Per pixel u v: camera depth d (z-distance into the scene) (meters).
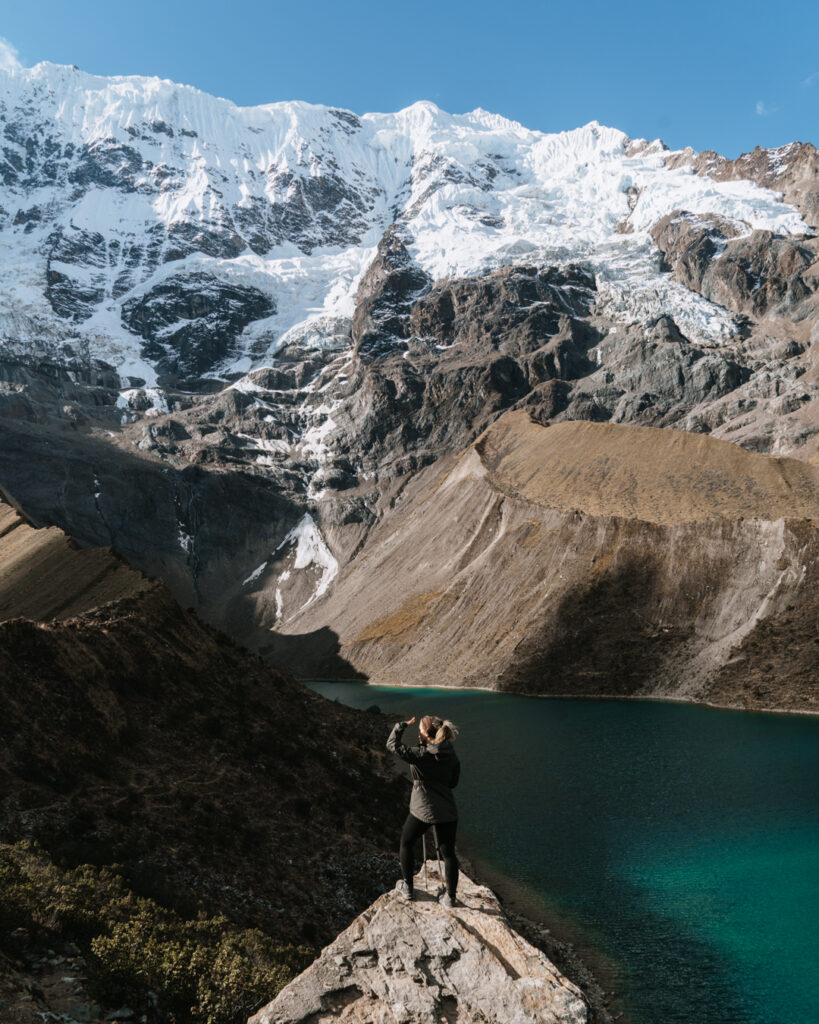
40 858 23.45
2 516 114.62
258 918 29.17
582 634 108.56
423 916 9.60
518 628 115.25
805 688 86.00
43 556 90.62
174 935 19.28
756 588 103.38
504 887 39.66
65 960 15.80
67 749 36.94
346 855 37.78
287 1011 8.88
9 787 32.53
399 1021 8.52
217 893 29.81
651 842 44.97
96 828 31.47
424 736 10.25
